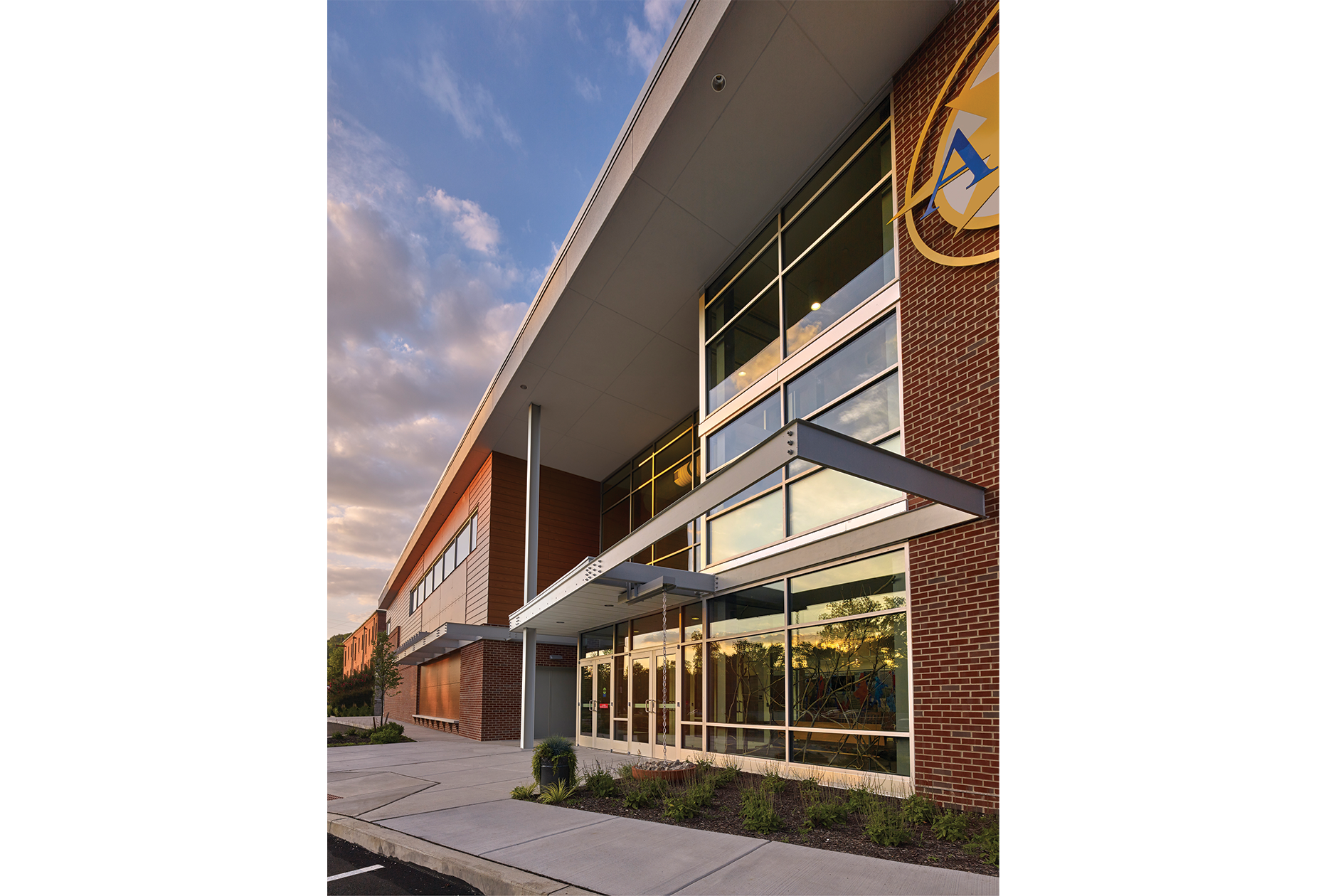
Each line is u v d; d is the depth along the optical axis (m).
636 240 12.88
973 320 8.07
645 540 9.82
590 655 17.77
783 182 11.62
